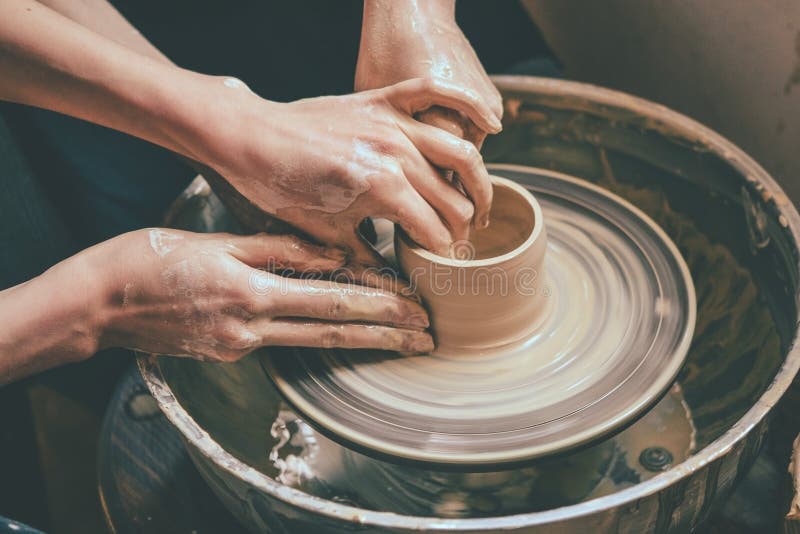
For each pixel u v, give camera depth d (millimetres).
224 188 1098
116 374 1791
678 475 811
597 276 1199
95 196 1746
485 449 986
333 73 1805
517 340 1104
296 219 1052
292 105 1070
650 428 1180
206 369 1215
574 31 1778
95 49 1004
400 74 1116
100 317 1008
